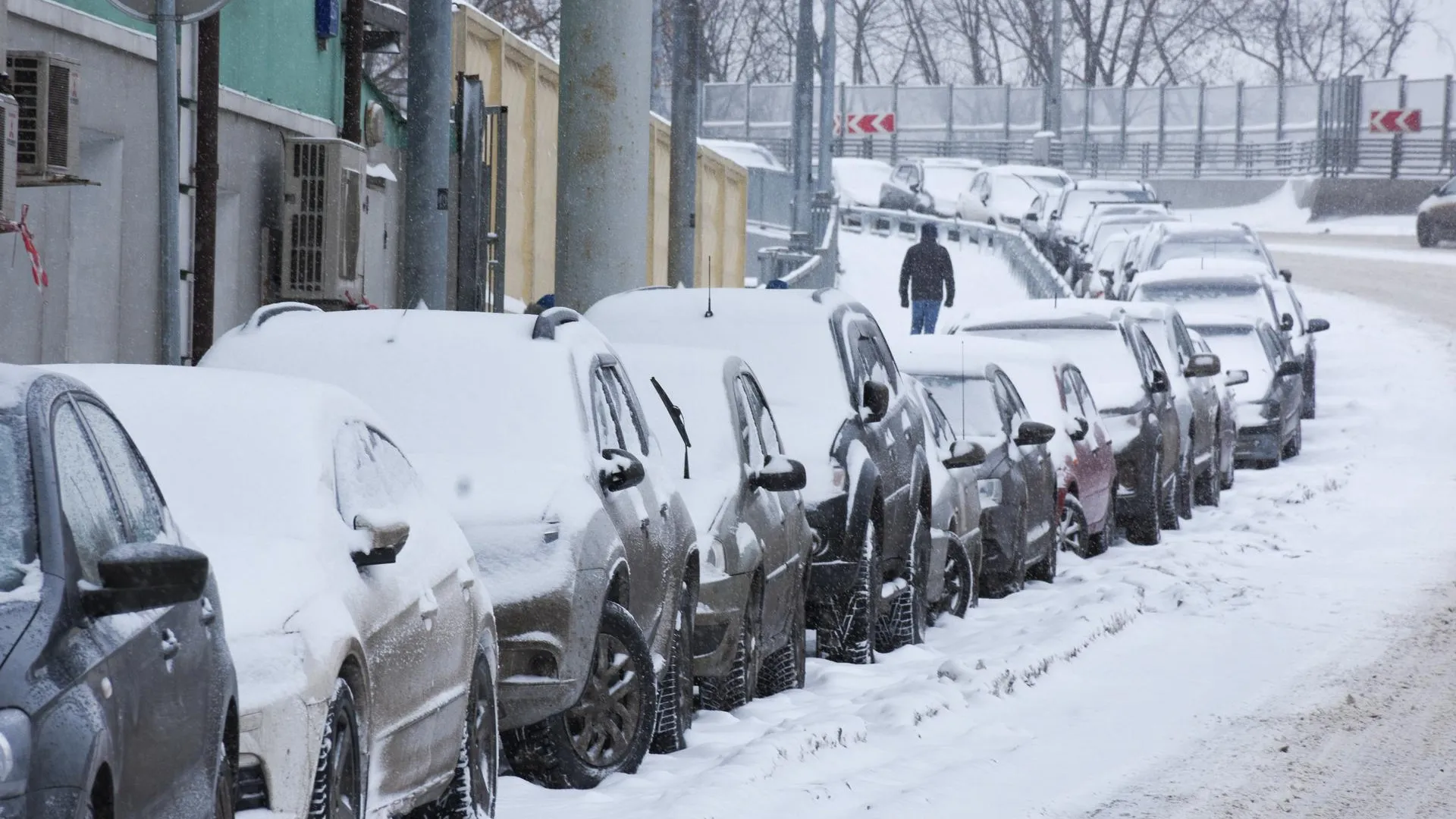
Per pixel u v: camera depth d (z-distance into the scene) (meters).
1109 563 45.94
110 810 11.41
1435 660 32.72
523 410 23.03
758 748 23.09
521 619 20.84
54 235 36.16
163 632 12.83
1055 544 43.56
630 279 41.22
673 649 24.53
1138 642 34.62
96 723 11.08
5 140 26.47
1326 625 36.31
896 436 33.91
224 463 16.86
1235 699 29.27
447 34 41.62
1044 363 46.69
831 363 32.75
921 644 34.41
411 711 17.33
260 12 42.56
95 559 12.34
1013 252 121.00
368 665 16.11
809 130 95.00
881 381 34.94
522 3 110.94
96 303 36.34
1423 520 53.16
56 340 36.16
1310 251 172.00
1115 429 50.44
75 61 29.83
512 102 62.69
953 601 37.62
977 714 27.77
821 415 32.03
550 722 21.55
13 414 12.23
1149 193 132.38
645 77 41.12
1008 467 40.75
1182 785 23.72
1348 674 31.34
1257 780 24.11
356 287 44.09
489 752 20.00
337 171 43.31
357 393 23.42
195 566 11.73
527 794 21.30
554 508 21.47
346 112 48.06
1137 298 79.38
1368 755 25.59
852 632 31.70
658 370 28.47
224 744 14.27
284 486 16.70
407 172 41.62
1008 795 22.84
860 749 24.86
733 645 26.53
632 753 22.55
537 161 66.44
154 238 37.97
